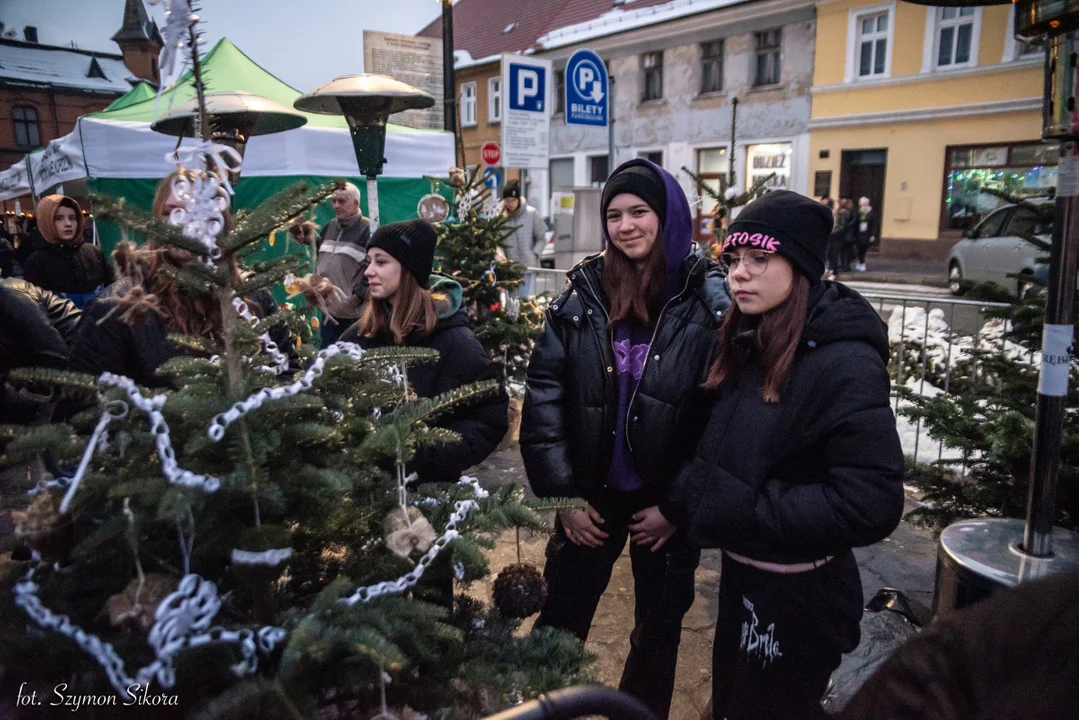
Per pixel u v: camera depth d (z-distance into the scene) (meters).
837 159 19.73
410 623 1.15
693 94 22.28
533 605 1.54
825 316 1.49
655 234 1.94
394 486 1.42
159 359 1.70
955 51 17.47
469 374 2.07
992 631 0.45
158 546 1.10
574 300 2.08
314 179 6.67
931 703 0.44
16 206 14.19
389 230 2.06
